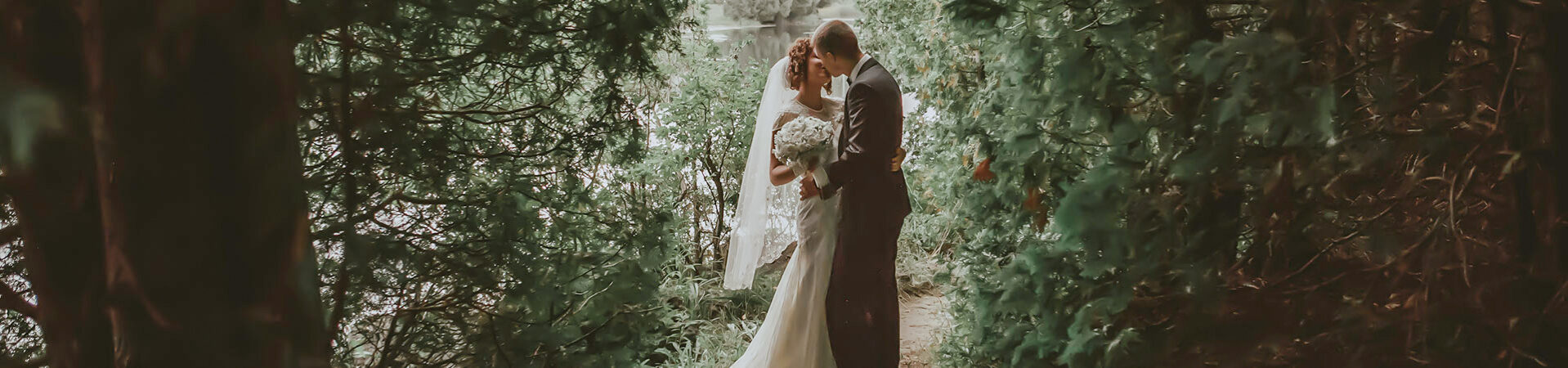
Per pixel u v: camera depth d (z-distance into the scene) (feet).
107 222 2.81
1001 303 8.52
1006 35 7.87
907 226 17.60
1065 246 7.32
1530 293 6.07
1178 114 6.71
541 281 7.47
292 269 2.99
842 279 10.91
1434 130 6.48
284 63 2.89
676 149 15.75
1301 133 6.20
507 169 7.47
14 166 3.01
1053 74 7.45
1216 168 6.53
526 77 7.53
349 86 6.28
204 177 2.74
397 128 6.59
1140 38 6.97
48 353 3.44
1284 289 6.92
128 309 2.83
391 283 7.06
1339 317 6.50
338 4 5.90
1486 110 6.48
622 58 7.21
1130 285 7.00
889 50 16.99
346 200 6.52
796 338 11.30
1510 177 6.23
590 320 7.93
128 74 2.63
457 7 6.56
